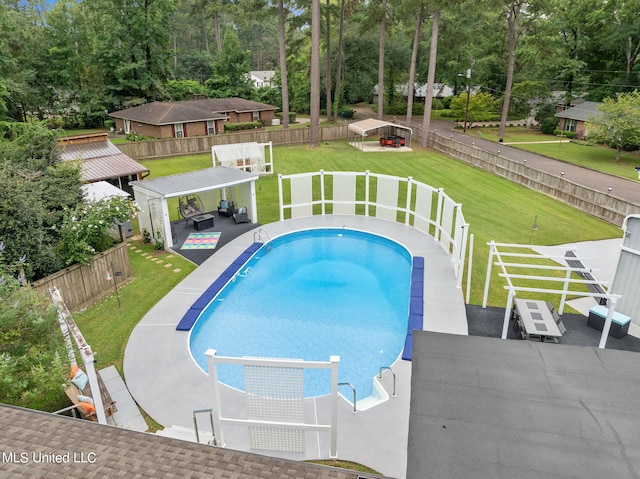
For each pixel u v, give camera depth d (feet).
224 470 15.06
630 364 19.54
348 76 196.85
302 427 25.02
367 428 28.60
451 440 14.76
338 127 144.15
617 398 17.13
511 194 82.94
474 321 41.81
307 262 59.77
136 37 166.71
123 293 48.73
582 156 118.32
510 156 118.32
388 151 124.77
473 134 158.51
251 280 54.60
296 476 14.85
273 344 41.29
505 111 142.10
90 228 45.73
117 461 15.35
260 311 47.29
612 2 151.53
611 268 52.13
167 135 138.62
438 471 13.43
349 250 63.52
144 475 14.69
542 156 118.62
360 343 41.37
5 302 28.58
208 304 46.16
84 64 166.40
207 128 148.36
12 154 56.29
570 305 43.96
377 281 54.13
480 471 13.42
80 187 58.49
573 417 15.94
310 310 47.50
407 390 32.50
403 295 50.49
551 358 19.99
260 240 64.18
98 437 16.66
